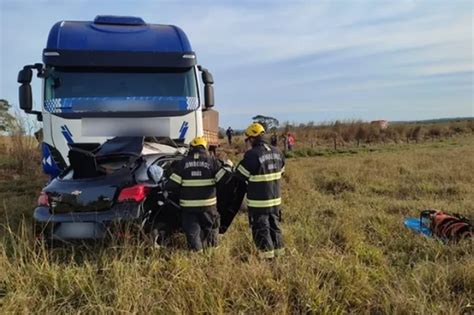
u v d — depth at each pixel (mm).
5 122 15383
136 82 7383
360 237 6020
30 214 7574
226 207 5789
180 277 4242
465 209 8039
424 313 3727
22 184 12273
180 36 7840
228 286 4109
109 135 7113
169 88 7492
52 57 7105
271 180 5227
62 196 5043
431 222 6477
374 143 34625
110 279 4254
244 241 5609
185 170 5152
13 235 5246
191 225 5152
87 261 4590
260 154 5199
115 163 5465
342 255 4977
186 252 4914
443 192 10211
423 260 5160
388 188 10859
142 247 4809
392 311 3875
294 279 4242
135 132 7207
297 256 4824
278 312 3820
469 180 11883
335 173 13242
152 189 5188
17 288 4113
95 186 5062
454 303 3953
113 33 7605
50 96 7141
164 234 5320
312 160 20609
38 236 5000
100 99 7199
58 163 7062
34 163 14992
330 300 4027
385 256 5500
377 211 8023
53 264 4496
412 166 15188
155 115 7309
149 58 7422
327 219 7246
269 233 5188
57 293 4125
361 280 4312
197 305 3855
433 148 28531
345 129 34938
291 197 9516
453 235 6012
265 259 4867
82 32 7496
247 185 5273
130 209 4941
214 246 5191
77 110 7117
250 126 5406
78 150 5230
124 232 4855
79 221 4914
